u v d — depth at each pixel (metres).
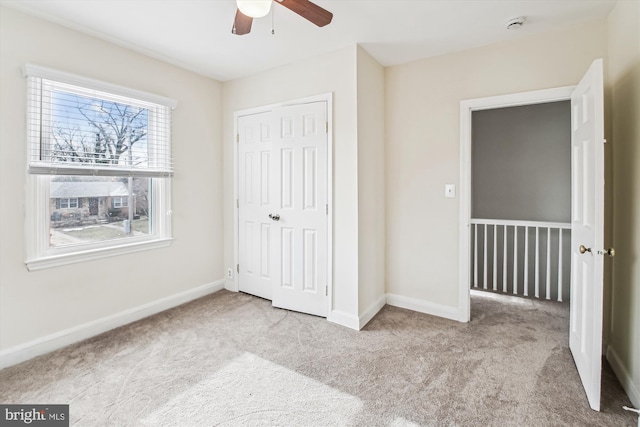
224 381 1.87
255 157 3.23
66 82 2.21
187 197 3.14
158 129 2.87
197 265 3.28
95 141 2.45
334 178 2.68
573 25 2.26
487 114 3.76
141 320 2.72
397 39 2.47
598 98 1.60
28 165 2.08
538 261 3.43
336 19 2.18
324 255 2.77
